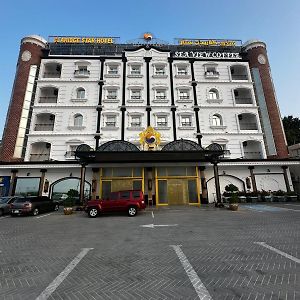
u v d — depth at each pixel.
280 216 13.25
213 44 31.38
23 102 25.30
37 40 28.22
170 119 25.62
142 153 19.12
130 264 5.93
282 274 5.06
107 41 30.14
